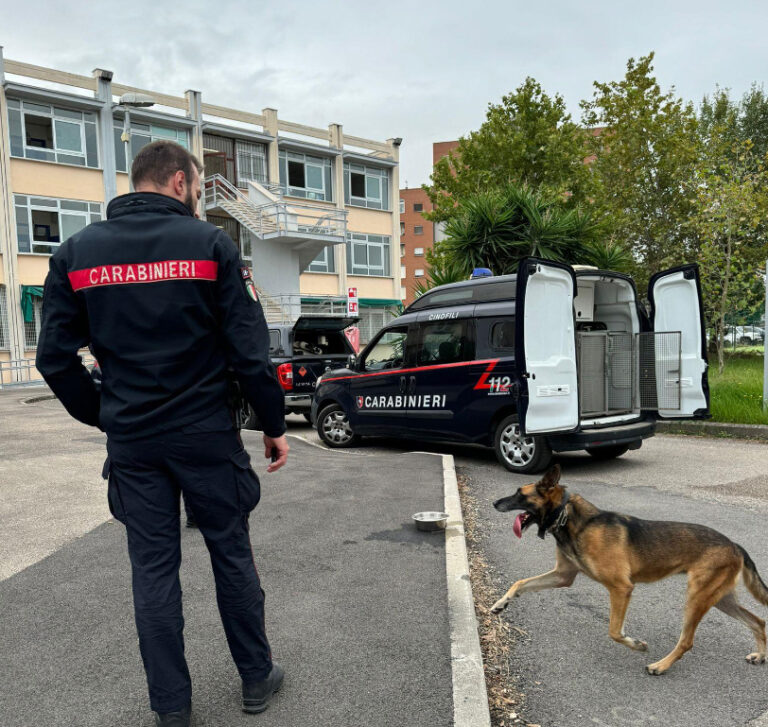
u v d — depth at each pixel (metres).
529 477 7.41
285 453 2.63
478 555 4.74
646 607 3.82
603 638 3.42
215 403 2.37
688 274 7.98
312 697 2.74
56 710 2.67
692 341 7.97
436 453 8.70
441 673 2.93
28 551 4.70
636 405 8.28
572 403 7.21
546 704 2.80
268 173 30.81
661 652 3.26
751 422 9.93
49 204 24.41
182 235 2.30
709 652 3.28
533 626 3.57
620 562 3.12
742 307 15.64
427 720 2.56
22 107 23.78
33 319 23.95
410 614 3.55
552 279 6.99
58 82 24.53
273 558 4.48
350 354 12.79
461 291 8.38
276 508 5.79
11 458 8.39
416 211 74.56
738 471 7.43
